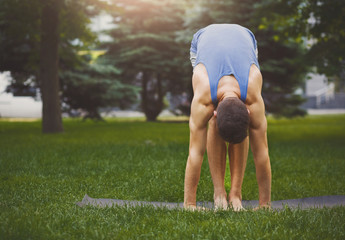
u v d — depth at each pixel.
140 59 22.86
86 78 20.98
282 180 5.61
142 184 5.12
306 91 41.03
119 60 23.17
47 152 8.00
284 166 6.62
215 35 3.62
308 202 4.35
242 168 3.95
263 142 3.46
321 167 6.41
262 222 3.20
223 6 17.86
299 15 11.66
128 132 14.69
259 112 3.38
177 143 10.10
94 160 6.99
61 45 16.89
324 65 11.58
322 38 11.36
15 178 5.30
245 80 3.33
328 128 16.77
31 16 13.16
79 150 8.31
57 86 14.02
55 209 3.73
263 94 20.31
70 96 22.05
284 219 3.29
